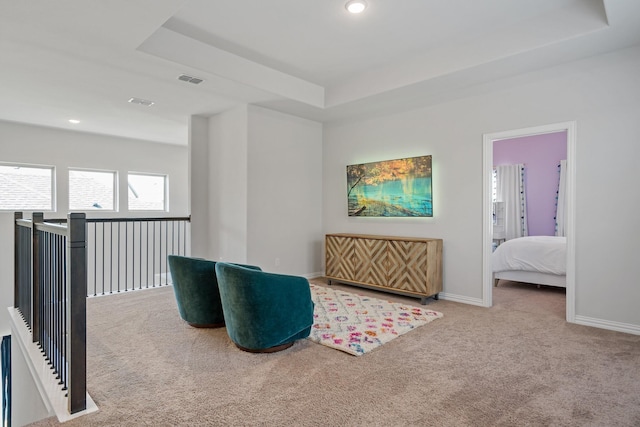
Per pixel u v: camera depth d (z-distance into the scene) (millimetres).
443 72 3861
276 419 1930
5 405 4789
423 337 3166
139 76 3891
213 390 2229
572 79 3598
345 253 5137
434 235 4695
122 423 1890
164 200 7695
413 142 4902
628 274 3324
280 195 5441
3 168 5941
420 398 2143
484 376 2426
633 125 3289
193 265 3240
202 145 5672
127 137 6984
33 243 2861
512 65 3643
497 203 7461
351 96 4746
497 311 4000
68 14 2646
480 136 4254
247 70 4133
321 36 3574
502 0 2965
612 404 2082
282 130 5449
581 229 3559
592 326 3486
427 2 2975
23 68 3676
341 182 5801
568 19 3090
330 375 2434
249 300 2660
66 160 6383
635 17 2754
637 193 3279
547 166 7078
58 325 2311
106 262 6766
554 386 2291
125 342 3002
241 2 2963
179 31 3486
